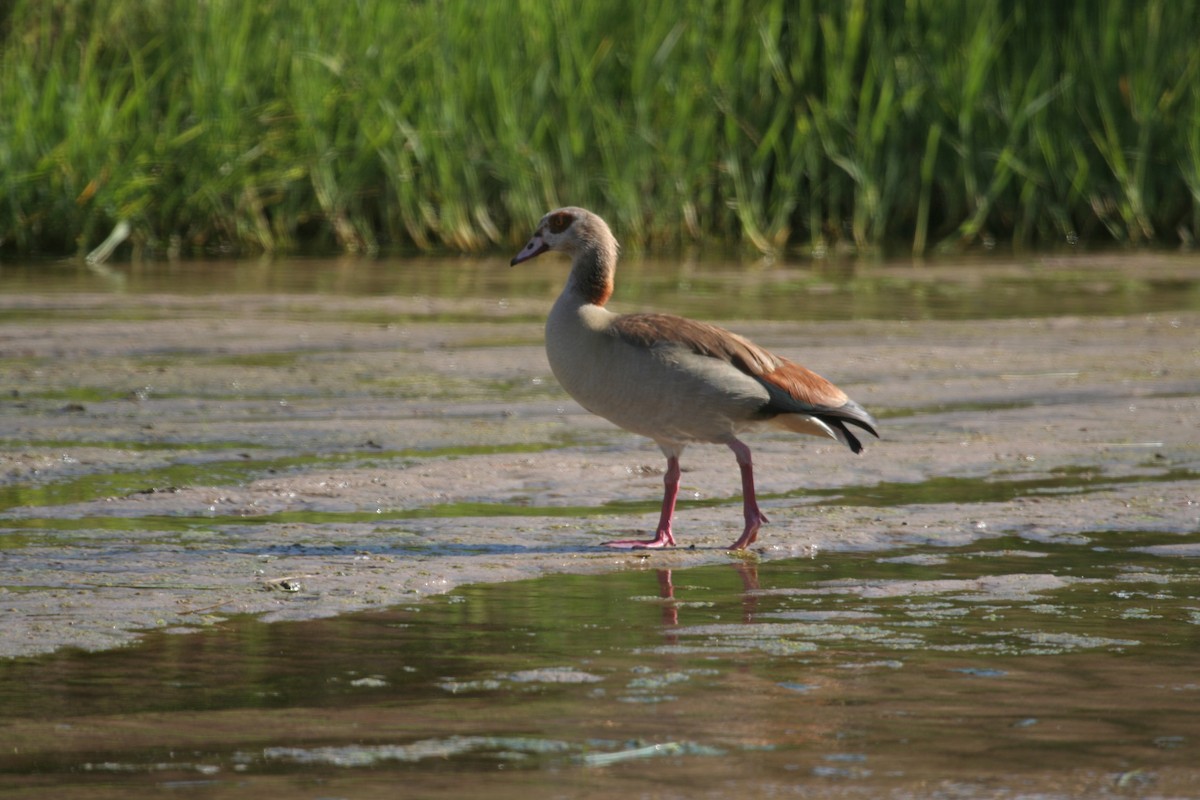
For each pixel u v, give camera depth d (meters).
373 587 8.88
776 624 8.18
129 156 28.47
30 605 8.38
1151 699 6.85
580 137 29.80
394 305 22.14
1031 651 7.66
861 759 6.02
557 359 10.50
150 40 29.77
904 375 16.91
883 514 11.01
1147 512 11.03
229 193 29.48
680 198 30.58
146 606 8.39
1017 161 31.11
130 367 16.89
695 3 30.47
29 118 28.20
